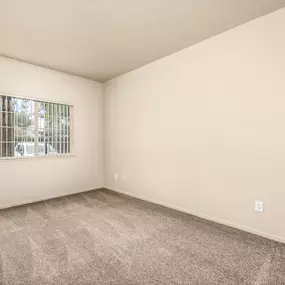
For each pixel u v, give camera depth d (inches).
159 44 113.2
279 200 85.1
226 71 100.3
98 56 127.9
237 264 70.1
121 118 163.8
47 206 131.0
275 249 79.3
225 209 102.3
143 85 144.5
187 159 118.7
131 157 155.8
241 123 95.6
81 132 166.6
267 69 87.2
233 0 77.8
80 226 100.7
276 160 85.6
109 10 83.0
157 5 80.4
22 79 133.6
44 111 146.9
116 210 124.0
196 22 92.5
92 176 175.2
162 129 132.5
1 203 126.0
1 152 127.3
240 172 96.5
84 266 68.8
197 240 86.5
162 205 133.5
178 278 63.2
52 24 92.6
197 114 113.1
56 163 151.7
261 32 88.6
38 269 67.2
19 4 78.3
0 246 81.4
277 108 84.9
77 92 163.3
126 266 68.9
